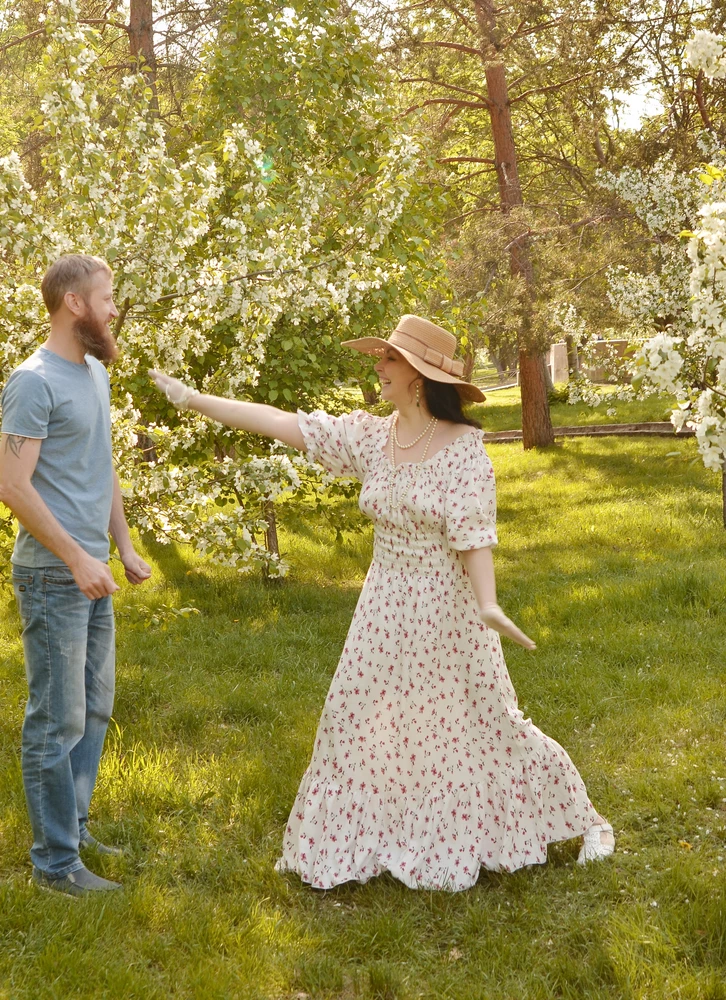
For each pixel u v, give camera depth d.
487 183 16.89
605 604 6.38
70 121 4.51
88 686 3.14
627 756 4.00
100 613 3.12
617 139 12.81
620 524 9.21
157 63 10.70
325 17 6.93
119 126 4.89
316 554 8.62
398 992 2.49
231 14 6.84
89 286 2.90
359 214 5.85
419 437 3.06
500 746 3.11
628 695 4.70
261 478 4.45
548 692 4.82
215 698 4.74
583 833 3.17
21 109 11.76
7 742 4.13
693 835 3.33
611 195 10.76
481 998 2.46
